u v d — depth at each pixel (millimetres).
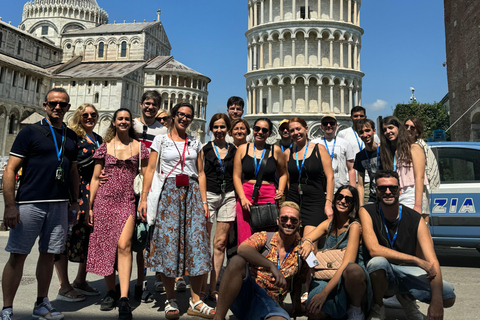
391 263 4605
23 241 4773
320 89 56250
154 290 6660
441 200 8484
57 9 88688
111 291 5574
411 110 67312
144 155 5852
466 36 30359
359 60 60000
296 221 4340
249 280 4168
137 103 79125
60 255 5855
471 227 8156
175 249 5164
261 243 4473
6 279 4727
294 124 6160
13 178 4715
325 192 6238
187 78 84562
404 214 4617
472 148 8562
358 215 4848
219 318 4031
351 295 4195
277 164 6043
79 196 5934
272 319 3816
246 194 5879
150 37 85438
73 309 5473
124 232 5398
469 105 29781
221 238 6125
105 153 5617
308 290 4914
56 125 5148
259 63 60312
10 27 71625
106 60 84188
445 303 4516
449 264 9016
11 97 68188
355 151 8039
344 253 4754
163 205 5324
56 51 85062
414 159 5887
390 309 5641
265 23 58406
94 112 6355
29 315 5070
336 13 58531
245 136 6777
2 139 66562
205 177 5891
